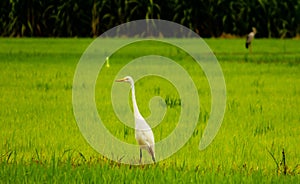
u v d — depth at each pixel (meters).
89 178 22.61
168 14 141.38
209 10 142.12
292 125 35.94
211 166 25.56
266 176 23.72
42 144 29.50
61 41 122.31
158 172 23.61
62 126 34.38
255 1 143.00
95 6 138.88
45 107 41.22
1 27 140.00
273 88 53.34
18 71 64.50
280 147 29.70
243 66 73.50
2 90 49.78
